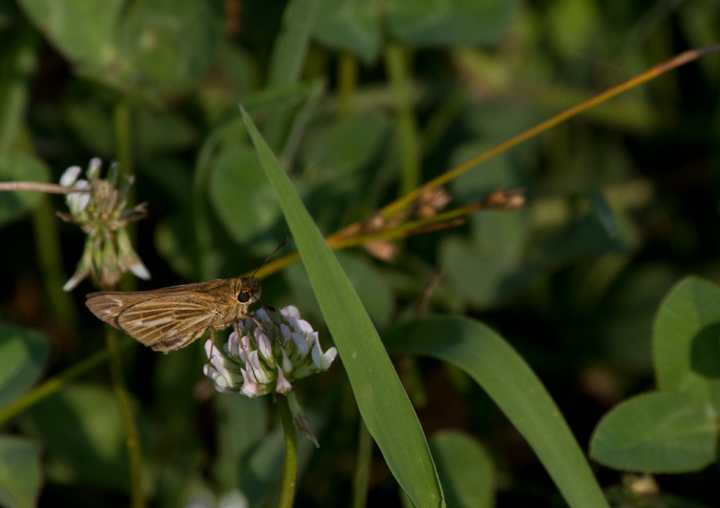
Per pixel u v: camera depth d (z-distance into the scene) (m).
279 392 0.31
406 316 0.36
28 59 0.39
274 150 0.37
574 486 0.32
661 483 0.37
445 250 0.38
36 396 0.34
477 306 0.38
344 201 0.38
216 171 0.36
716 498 0.37
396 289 0.38
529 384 0.32
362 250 0.38
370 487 0.37
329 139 0.38
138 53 0.38
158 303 0.31
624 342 0.39
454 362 0.32
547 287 0.40
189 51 0.38
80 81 0.39
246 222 0.36
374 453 0.38
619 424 0.33
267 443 0.34
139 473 0.34
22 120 0.39
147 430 0.36
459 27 0.39
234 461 0.36
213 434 0.38
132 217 0.32
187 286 0.32
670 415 0.33
